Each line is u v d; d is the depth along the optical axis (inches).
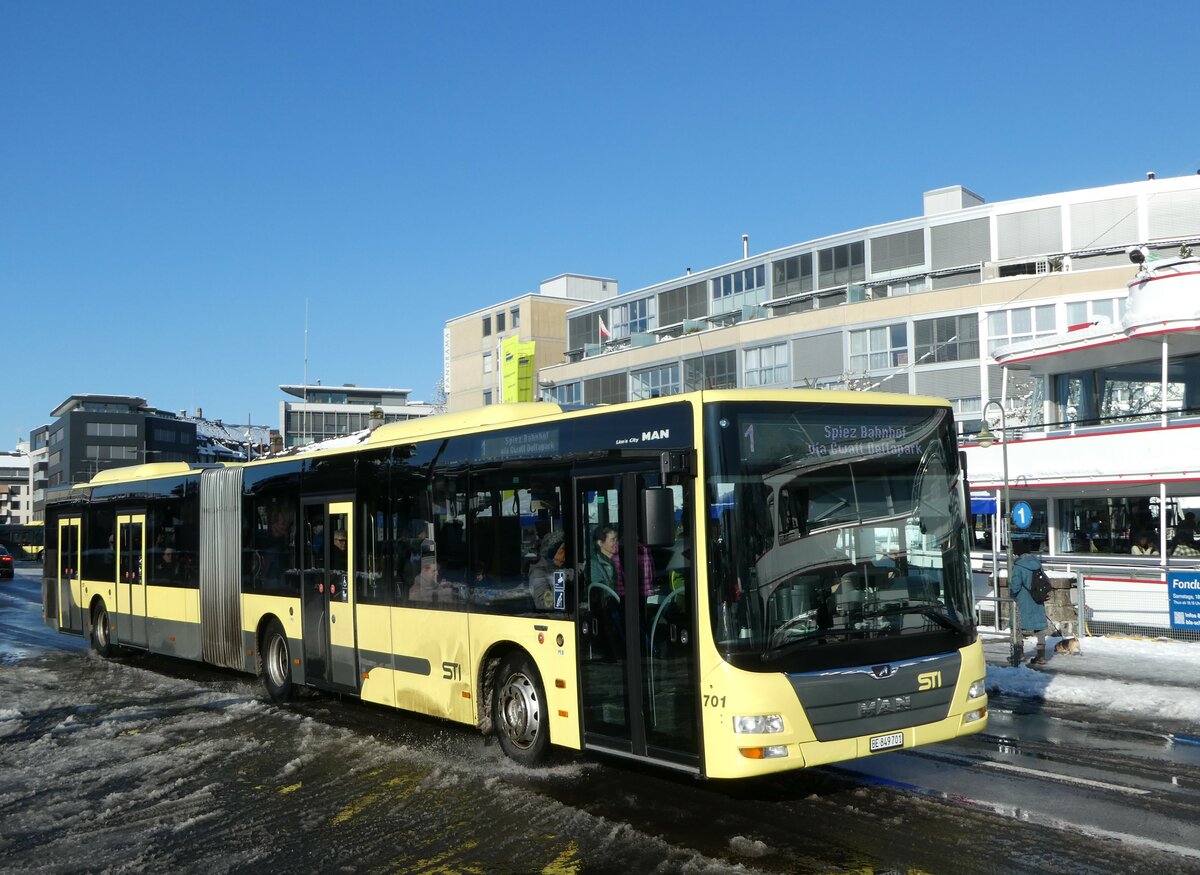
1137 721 460.1
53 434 6245.1
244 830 313.3
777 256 2476.6
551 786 352.8
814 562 309.7
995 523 872.3
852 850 278.7
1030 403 1224.2
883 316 2071.9
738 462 308.2
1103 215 2027.6
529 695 382.0
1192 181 1973.4
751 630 298.2
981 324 1961.1
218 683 630.5
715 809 320.8
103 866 284.0
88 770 398.6
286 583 541.0
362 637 476.7
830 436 322.3
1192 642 696.4
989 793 334.6
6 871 281.9
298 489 534.0
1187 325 760.3
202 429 6279.5
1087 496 874.1
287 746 432.1
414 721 485.7
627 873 265.0
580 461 356.8
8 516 7332.7
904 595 321.4
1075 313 1881.2
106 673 689.0
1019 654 617.9
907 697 312.3
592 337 3065.9
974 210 2138.3
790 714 295.6
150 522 697.0
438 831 305.9
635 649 329.1
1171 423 783.7
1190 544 799.7
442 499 426.6
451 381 3782.0
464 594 410.3
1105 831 292.2
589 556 350.9
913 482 331.3
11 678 673.6
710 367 2390.5
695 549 306.7
